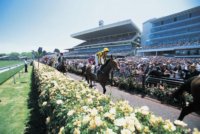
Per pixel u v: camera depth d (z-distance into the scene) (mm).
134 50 57469
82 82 5320
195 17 55156
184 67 12555
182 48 45375
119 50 62219
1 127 4719
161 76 9289
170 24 62812
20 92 9453
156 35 67312
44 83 5344
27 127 4672
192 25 55344
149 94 8203
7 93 9211
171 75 10859
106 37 82938
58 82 4914
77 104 2855
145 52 58625
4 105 6840
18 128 4641
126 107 2443
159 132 1908
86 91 3818
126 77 11586
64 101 3162
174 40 59750
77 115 2307
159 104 6695
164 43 57531
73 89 3979
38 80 7215
